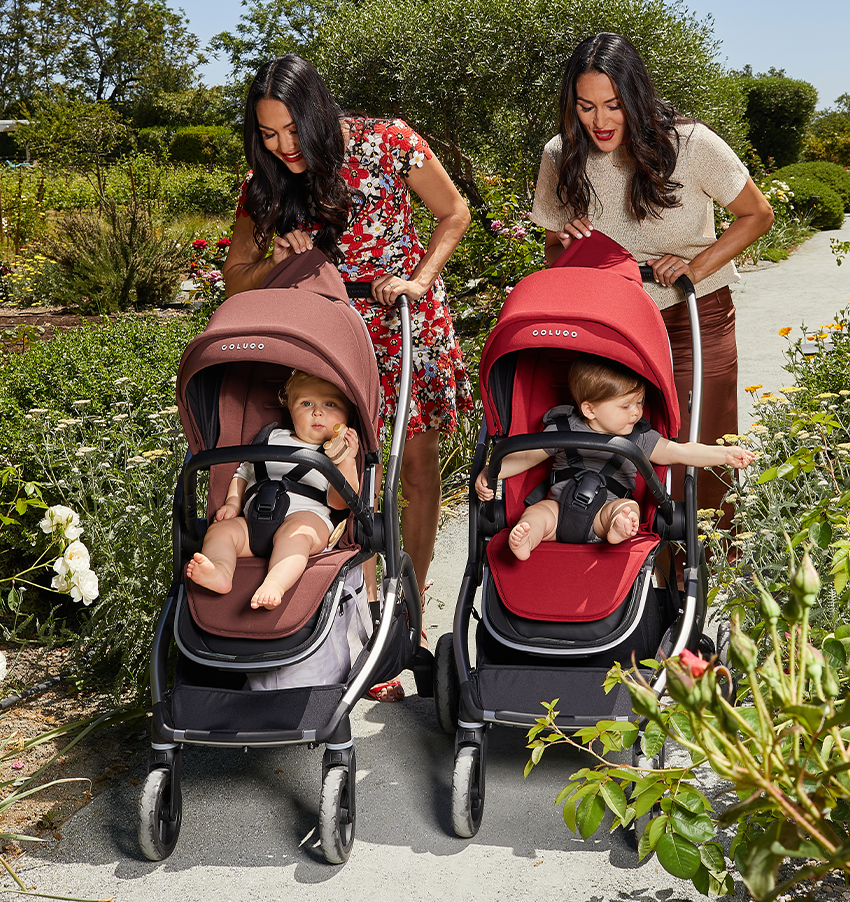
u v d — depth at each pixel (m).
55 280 11.87
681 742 1.72
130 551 3.92
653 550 3.10
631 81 3.42
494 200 10.18
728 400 4.14
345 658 3.05
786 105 28.28
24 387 5.28
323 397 3.24
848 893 2.64
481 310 8.01
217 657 2.82
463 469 6.38
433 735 3.67
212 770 3.50
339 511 3.26
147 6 66.69
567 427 3.31
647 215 3.72
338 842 2.82
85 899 2.78
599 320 3.00
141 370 5.51
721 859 2.23
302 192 3.60
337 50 13.02
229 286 3.79
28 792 2.96
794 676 1.63
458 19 12.35
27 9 66.38
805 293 11.52
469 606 3.24
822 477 4.00
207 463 2.92
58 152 19.91
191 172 26.11
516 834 3.02
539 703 2.84
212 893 2.80
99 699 3.98
